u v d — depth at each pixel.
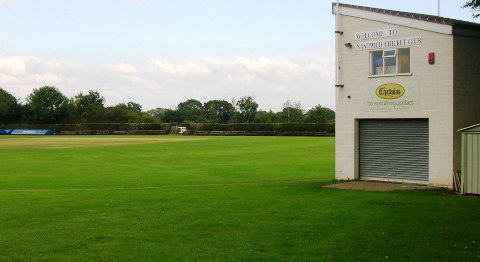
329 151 55.78
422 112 26.05
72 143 75.94
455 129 25.08
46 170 38.97
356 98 28.58
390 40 27.11
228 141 78.44
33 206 20.80
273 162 44.25
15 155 53.62
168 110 151.00
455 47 24.98
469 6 23.58
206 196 23.36
